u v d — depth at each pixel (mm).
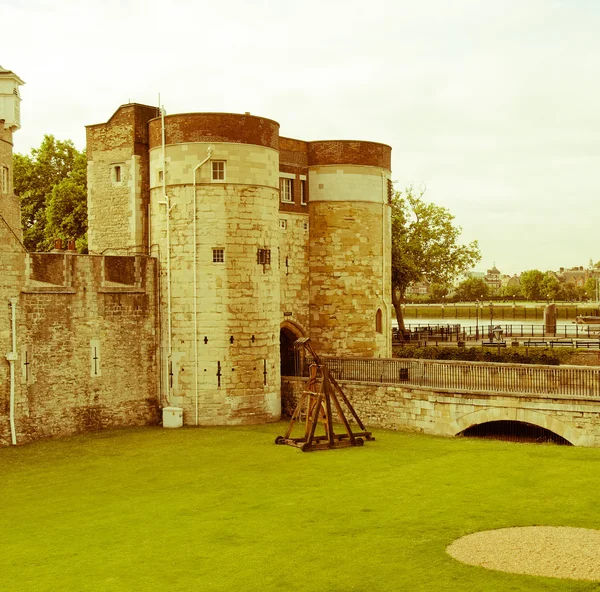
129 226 37406
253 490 24125
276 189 36938
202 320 35094
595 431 29156
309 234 42219
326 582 15984
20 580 16797
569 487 23172
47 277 32469
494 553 17312
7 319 30703
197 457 29266
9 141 31891
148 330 35906
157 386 36156
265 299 36125
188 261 35188
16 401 31109
